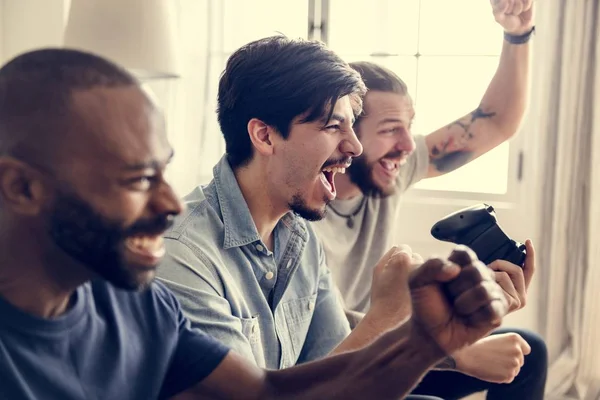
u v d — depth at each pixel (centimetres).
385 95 164
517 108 190
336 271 161
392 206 170
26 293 59
